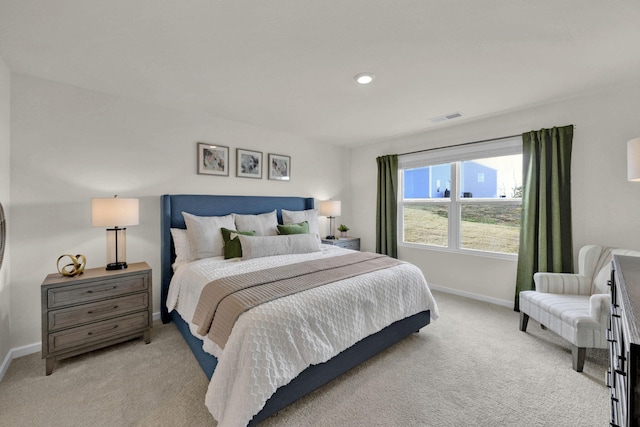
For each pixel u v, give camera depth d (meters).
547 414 1.56
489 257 3.36
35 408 1.60
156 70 2.15
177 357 2.14
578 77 2.26
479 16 1.54
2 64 1.99
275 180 3.89
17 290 2.18
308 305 1.66
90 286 2.07
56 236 2.35
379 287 2.10
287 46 1.83
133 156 2.74
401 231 4.32
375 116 3.23
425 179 4.04
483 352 2.21
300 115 3.21
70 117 2.41
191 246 2.79
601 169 2.56
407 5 1.45
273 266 2.41
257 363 1.37
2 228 1.93
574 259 2.70
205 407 1.61
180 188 3.05
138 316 2.30
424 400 1.67
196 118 3.15
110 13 1.50
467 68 2.11
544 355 2.16
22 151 2.20
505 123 3.14
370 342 2.01
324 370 1.71
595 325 1.88
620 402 0.94
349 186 4.95
